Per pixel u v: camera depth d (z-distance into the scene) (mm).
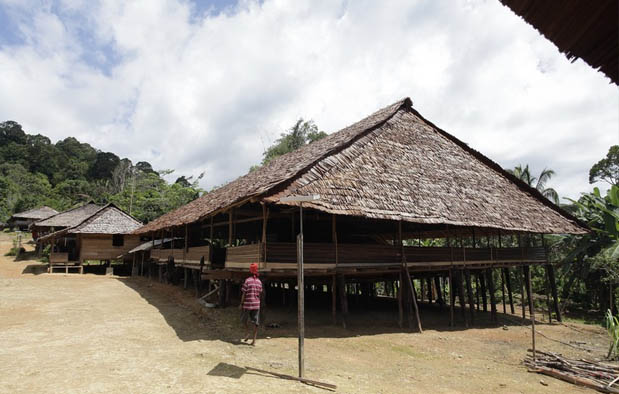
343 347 9555
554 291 17750
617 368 9133
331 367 7715
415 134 16719
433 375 7957
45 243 33219
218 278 12305
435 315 16109
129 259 27609
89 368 6699
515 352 10680
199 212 14594
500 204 16094
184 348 8320
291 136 35562
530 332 14086
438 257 13570
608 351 11359
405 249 12688
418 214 12289
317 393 6066
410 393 6652
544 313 20234
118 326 10305
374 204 11555
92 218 27188
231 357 7809
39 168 76062
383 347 9906
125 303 14344
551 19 3320
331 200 10727
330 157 12312
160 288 18750
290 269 10492
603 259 18250
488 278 16062
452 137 18406
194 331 10125
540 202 18734
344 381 6848
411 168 14539
